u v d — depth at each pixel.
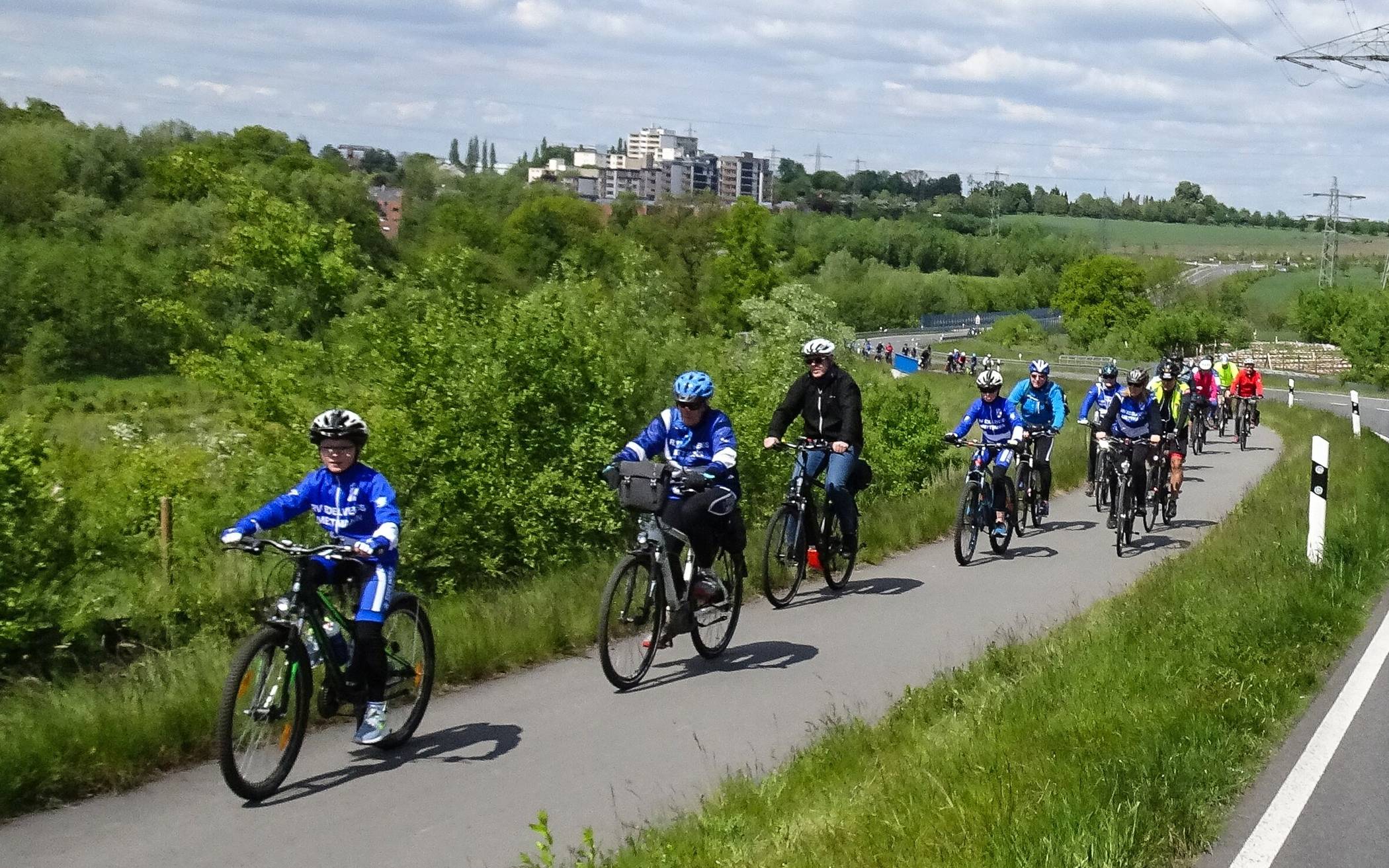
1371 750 6.95
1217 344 92.81
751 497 17.62
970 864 4.85
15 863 5.25
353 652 6.49
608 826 5.82
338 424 6.48
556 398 13.85
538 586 11.38
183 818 5.80
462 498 12.79
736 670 8.74
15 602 9.30
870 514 15.30
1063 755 6.31
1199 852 5.46
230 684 5.84
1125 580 12.44
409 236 114.00
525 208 94.25
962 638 9.80
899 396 22.86
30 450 9.87
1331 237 105.94
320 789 6.24
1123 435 14.41
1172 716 6.93
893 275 140.12
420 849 5.50
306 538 11.86
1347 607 10.34
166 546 11.11
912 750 6.63
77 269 59.59
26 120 98.12
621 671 8.16
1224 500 19.00
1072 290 125.50
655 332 17.77
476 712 7.65
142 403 40.78
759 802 5.91
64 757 6.08
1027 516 16.33
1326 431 31.41
